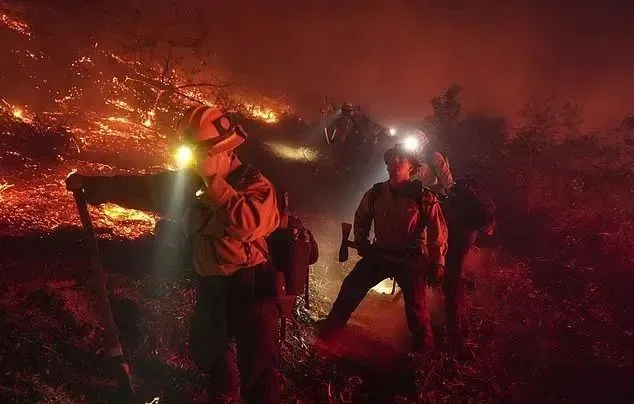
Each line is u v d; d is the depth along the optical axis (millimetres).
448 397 4730
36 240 5414
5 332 4172
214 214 3533
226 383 3916
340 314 5172
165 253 5223
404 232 5016
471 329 5699
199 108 3430
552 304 6812
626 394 5469
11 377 3865
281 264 3791
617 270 7941
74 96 8969
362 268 5188
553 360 5828
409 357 5051
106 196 3764
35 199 6273
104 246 5590
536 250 8445
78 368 4168
